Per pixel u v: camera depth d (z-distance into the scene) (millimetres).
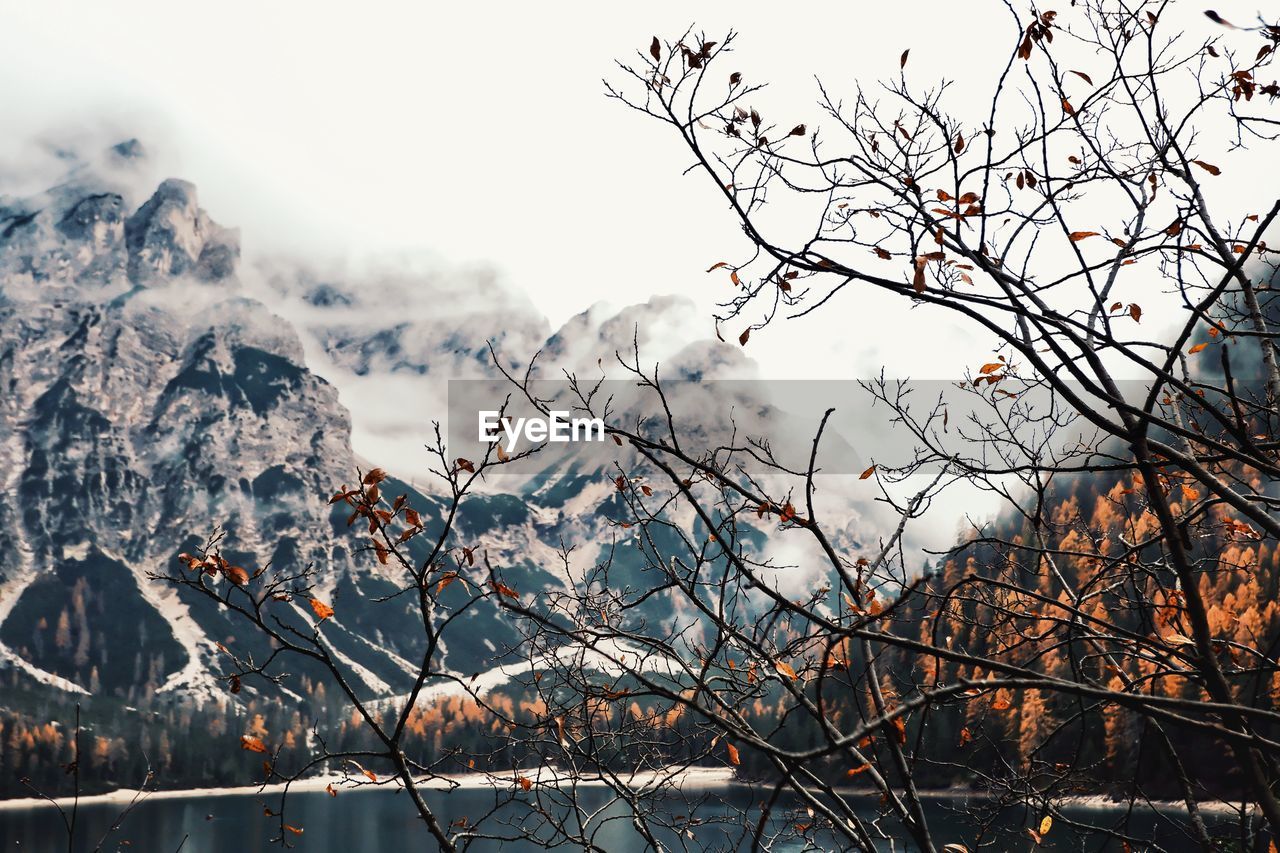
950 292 3676
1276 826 3201
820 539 3936
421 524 4160
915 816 3830
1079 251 3947
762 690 4363
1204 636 3635
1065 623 4160
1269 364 4336
